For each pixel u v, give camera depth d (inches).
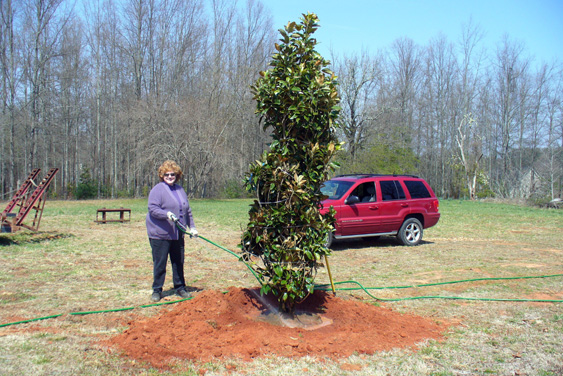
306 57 197.9
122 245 426.0
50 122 1537.9
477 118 1980.8
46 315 207.5
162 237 233.3
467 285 290.8
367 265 357.7
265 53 1732.3
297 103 189.6
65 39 1533.0
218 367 156.4
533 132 1792.6
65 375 145.5
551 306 242.1
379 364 163.6
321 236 197.9
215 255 386.9
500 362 167.2
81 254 371.9
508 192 1756.9
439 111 2052.2
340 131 1615.4
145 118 1326.3
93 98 1859.0
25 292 248.1
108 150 1902.1
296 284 194.1
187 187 1581.0
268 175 194.1
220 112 1545.3
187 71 1707.7
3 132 1338.6
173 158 1282.0
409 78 2078.0
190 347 171.3
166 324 193.5
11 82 1323.8
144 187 1604.3
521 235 565.0
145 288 262.8
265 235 192.4
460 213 924.0
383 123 1669.5
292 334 189.6
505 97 1878.7
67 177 1754.4
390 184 463.5
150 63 1685.5
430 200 479.2
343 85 1646.2
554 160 1455.5
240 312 217.8
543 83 1768.0
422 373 157.2
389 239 517.7
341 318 215.2
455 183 1969.7
